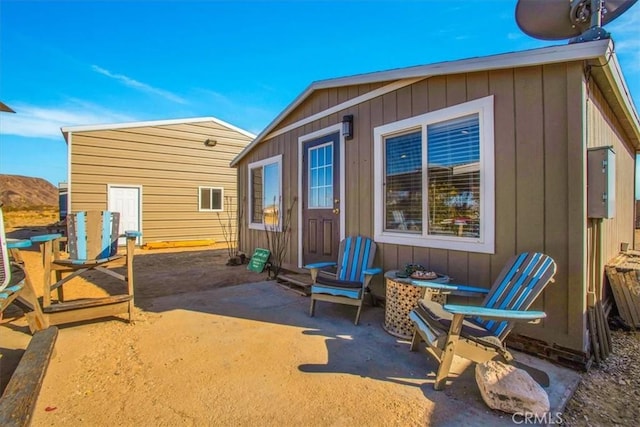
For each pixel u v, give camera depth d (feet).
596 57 7.85
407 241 12.30
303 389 7.16
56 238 11.21
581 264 8.16
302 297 14.80
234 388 7.22
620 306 11.17
